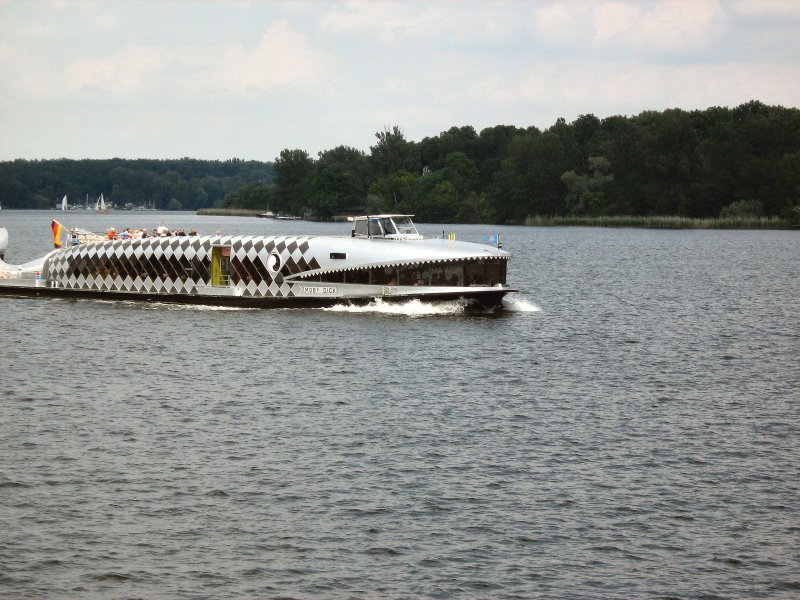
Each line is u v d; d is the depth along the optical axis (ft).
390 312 341.41
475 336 293.43
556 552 133.69
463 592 123.13
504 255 344.49
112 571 127.54
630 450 175.63
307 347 273.95
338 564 129.90
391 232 357.61
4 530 138.82
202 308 358.23
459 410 202.69
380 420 193.98
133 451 173.06
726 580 126.62
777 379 237.25
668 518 144.66
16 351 270.26
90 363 252.83
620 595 122.83
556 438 182.70
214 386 224.74
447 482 158.40
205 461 167.84
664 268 580.71
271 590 123.24
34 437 181.27
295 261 351.25
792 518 144.77
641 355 267.39
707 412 203.31
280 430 186.50
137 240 383.65
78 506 147.54
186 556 131.85
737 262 637.30
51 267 404.57
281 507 147.74
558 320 333.42
